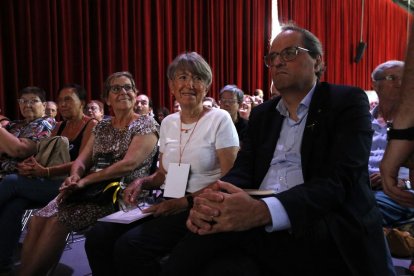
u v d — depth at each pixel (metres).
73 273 2.28
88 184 1.98
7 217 2.14
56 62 4.68
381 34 11.79
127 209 1.83
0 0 4.28
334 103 1.23
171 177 1.80
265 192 1.18
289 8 7.89
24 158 2.33
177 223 1.55
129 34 5.49
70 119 2.67
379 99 2.48
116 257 1.51
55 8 4.63
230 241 1.10
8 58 4.35
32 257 1.93
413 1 12.42
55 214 1.96
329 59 9.38
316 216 1.05
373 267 1.08
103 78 5.19
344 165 1.12
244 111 4.52
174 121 1.94
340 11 9.73
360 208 1.12
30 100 2.73
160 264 1.56
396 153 1.01
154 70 5.80
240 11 7.04
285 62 1.31
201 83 1.86
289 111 1.38
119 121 2.23
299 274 1.08
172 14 6.05
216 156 1.81
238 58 7.04
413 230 2.10
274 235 1.08
